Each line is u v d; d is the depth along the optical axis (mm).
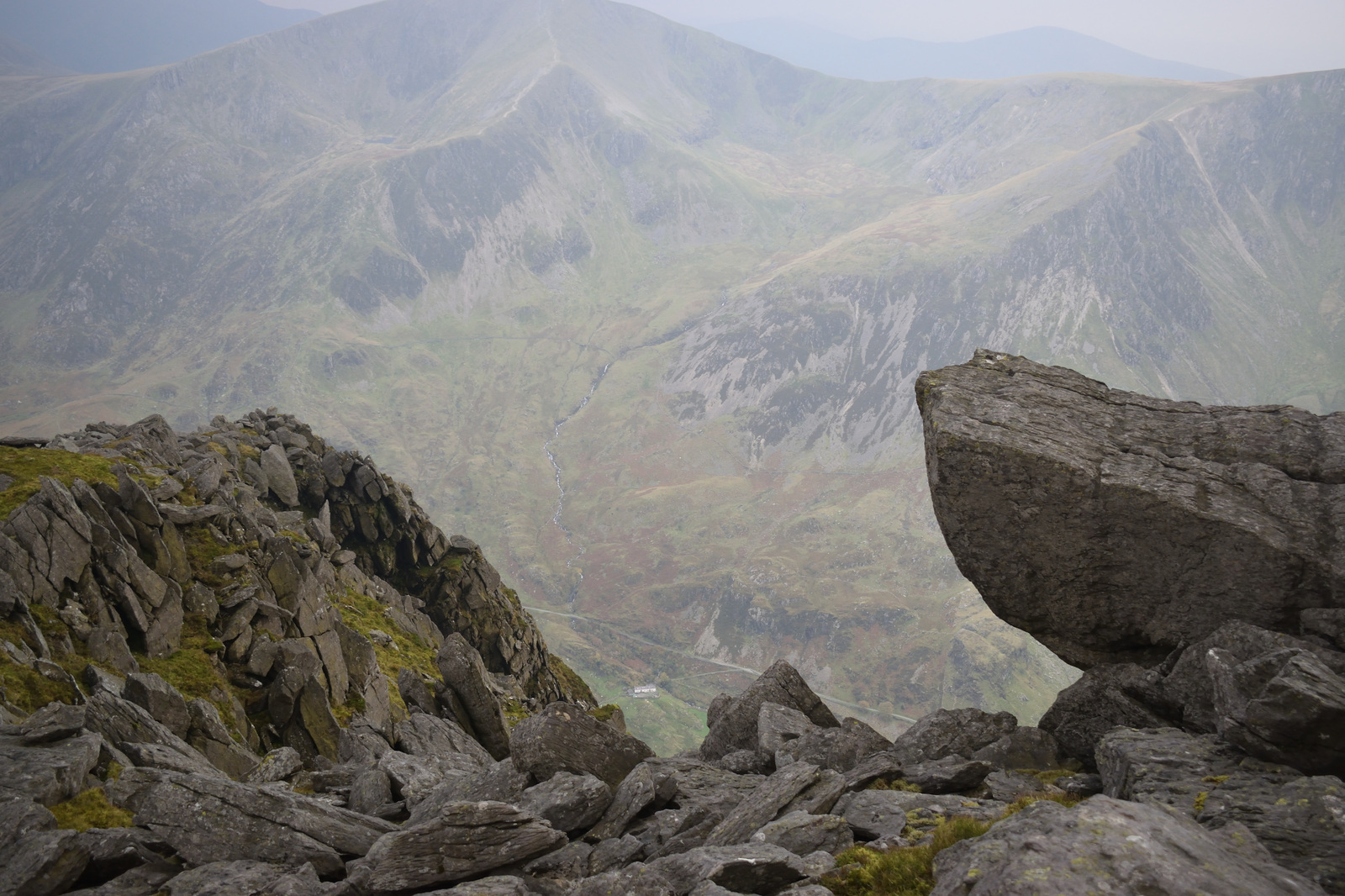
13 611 32438
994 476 22453
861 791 18562
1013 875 9523
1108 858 9594
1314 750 13602
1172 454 22625
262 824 18266
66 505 37500
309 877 16344
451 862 16219
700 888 13156
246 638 41344
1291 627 20031
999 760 20469
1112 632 22625
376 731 37562
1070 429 23281
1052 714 21797
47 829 17609
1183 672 19047
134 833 17953
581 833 18938
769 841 15406
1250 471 21641
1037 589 22938
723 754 27422
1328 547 19766
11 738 21344
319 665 41781
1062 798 16375
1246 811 12500
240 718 36688
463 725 44250
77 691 29984
